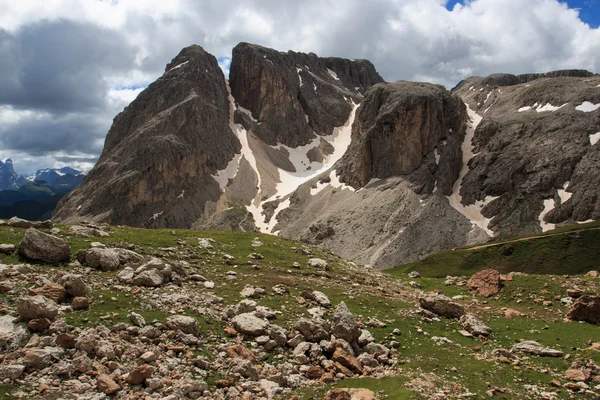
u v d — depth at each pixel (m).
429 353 28.62
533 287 46.97
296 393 21.25
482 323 35.34
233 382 21.16
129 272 31.69
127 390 18.52
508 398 22.97
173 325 24.69
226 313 28.67
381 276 54.12
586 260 127.25
